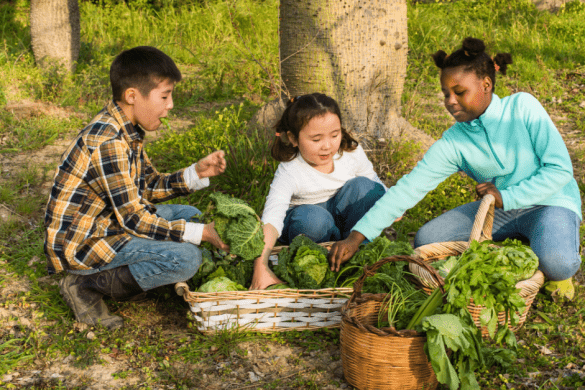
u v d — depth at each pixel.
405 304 2.66
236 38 9.71
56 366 2.77
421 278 2.97
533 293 2.86
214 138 5.29
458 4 12.12
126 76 2.76
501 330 2.45
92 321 3.05
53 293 3.34
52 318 3.14
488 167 3.31
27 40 9.56
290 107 3.23
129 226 2.83
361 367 2.47
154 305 3.30
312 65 5.23
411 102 6.27
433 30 9.85
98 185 2.80
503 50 9.06
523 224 3.34
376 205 3.22
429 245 3.36
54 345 2.89
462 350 2.25
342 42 5.13
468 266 2.38
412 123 6.34
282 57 5.43
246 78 8.10
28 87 7.36
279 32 5.39
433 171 3.30
